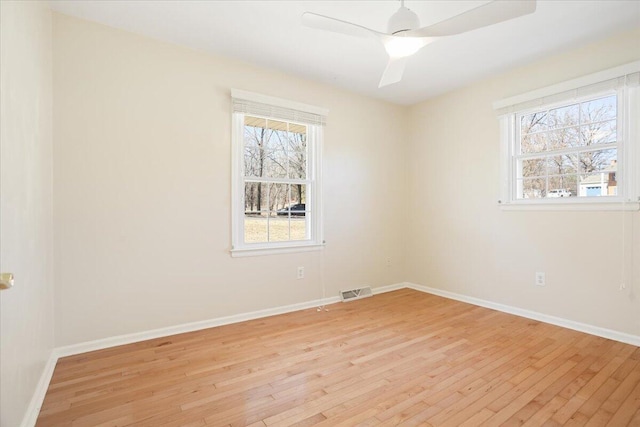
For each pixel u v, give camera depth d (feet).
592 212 9.09
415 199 14.51
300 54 9.79
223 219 10.00
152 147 8.84
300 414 5.52
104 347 8.14
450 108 12.94
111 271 8.27
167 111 9.05
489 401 5.90
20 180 5.15
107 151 8.21
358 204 13.25
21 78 5.31
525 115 10.90
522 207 10.63
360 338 8.86
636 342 8.28
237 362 7.42
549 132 10.27
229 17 7.90
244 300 10.37
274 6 7.45
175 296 9.18
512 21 7.96
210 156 9.75
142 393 6.14
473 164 12.12
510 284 11.02
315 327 9.71
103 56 8.18
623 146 8.59
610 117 8.95
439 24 5.43
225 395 6.08
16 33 5.10
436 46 9.22
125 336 8.45
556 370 7.02
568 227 9.59
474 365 7.27
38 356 6.09
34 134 6.08
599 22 8.03
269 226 11.18
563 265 9.69
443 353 7.89
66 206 7.70
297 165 11.85
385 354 7.85
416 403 5.84
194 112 9.48
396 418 5.42
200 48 9.45
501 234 11.26
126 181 8.46
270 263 10.93
